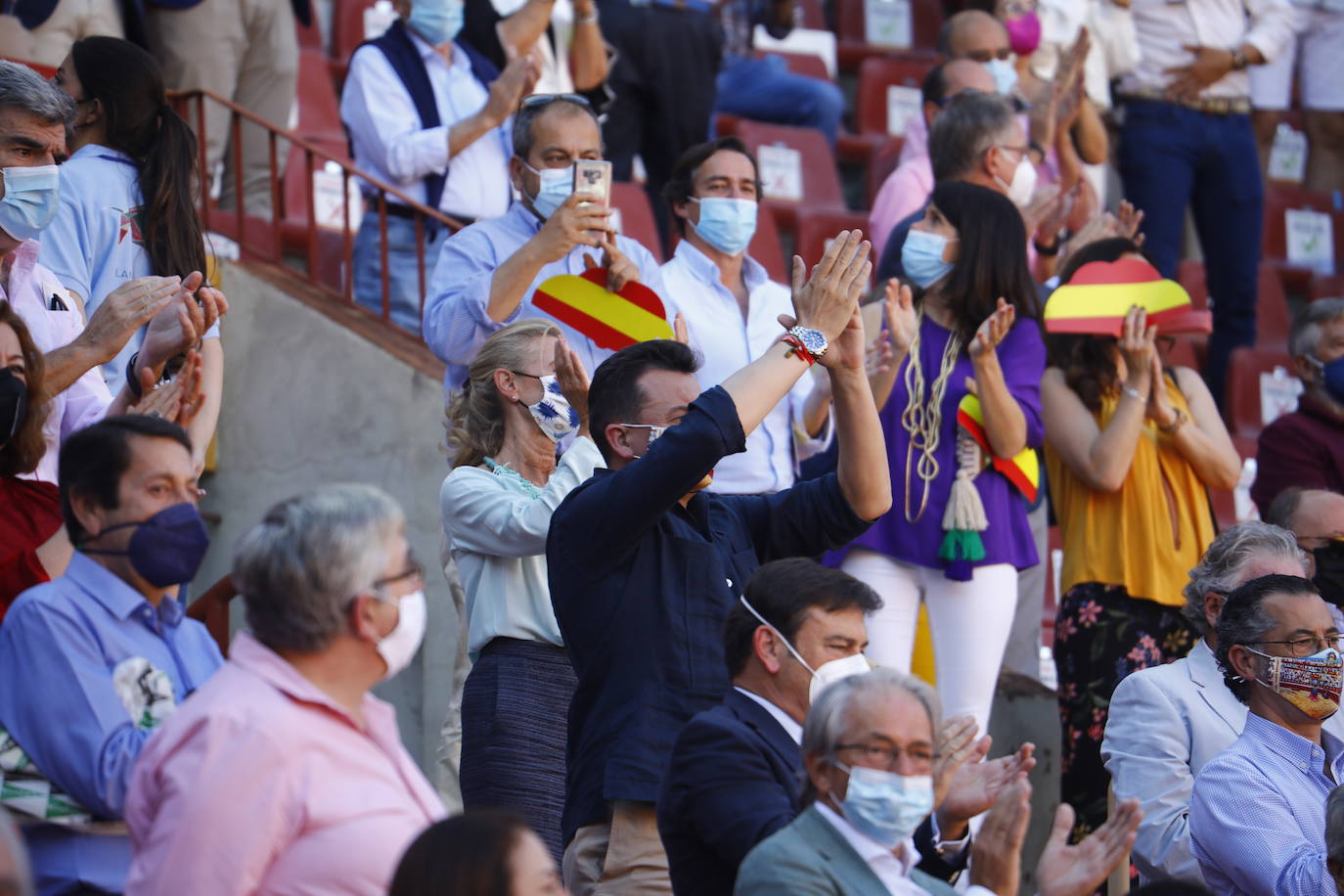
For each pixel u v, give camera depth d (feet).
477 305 59.31
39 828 36.96
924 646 69.26
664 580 43.37
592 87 93.45
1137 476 67.26
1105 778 65.21
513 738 48.73
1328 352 74.38
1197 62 107.76
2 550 43.14
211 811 31.96
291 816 32.48
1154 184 108.17
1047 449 69.72
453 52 84.28
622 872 41.91
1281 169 134.10
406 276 80.38
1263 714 50.57
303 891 32.19
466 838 29.76
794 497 47.26
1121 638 66.13
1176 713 53.78
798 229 109.60
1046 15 107.55
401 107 80.74
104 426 38.47
